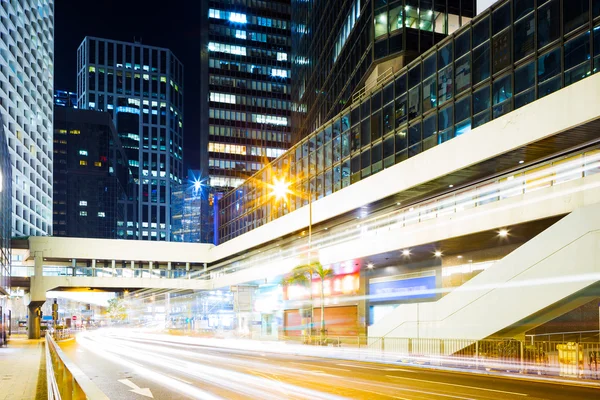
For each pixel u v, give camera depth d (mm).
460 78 35031
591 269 23031
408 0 47906
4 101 101812
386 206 44281
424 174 36500
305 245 58844
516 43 30938
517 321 26438
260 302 74375
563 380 20359
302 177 56594
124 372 23469
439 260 42062
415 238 37062
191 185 186375
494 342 26734
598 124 26047
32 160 116750
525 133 28969
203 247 81062
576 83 26359
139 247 77500
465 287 29812
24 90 112938
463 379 20984
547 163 31297
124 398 15664
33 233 114125
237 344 51062
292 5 100000
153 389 17641
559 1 28359
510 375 22141
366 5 51562
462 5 49438
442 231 34688
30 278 71750
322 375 22109
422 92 38531
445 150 34719
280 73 164625
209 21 160750
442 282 41438
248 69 161750
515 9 31172
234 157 154875
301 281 61062
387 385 18594
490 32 32875
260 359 31641
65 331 69250
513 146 29641
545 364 23797
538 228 30734
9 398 14602
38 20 126125
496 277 27953
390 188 40094
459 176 35156
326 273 46344
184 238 181875
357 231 48719
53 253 73188
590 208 23391
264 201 66500
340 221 50812
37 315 66562
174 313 107312
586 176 26516
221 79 158375
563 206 26906
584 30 26828
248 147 156500
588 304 30234
